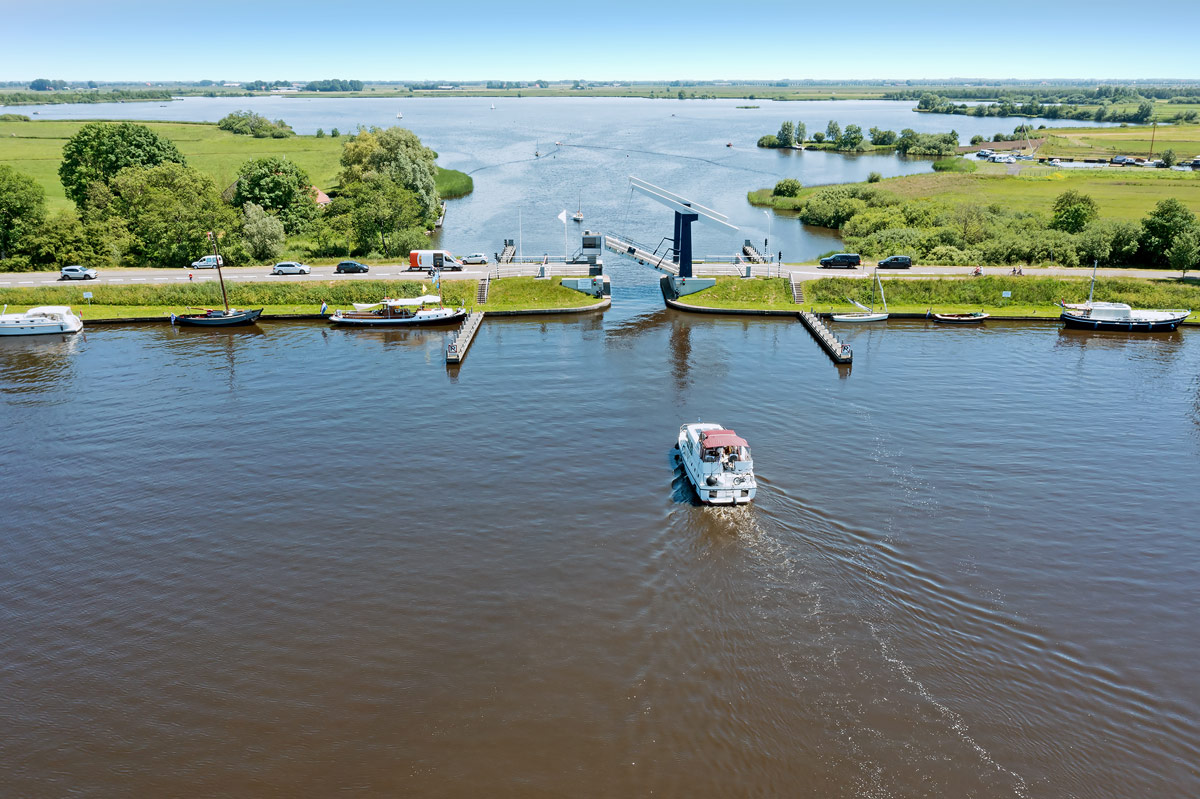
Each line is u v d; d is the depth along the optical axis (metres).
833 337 98.88
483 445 71.38
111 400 82.31
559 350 99.00
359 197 149.62
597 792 36.06
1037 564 53.31
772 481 64.12
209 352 98.19
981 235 142.75
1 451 70.50
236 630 47.25
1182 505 61.03
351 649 45.44
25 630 47.56
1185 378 88.31
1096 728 39.78
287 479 65.31
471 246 157.50
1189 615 48.38
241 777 37.12
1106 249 130.75
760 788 36.25
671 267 123.25
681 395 83.25
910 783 36.44
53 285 117.25
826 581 51.25
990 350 98.62
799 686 42.28
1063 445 71.12
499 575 52.09
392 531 57.50
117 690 42.69
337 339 104.00
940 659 44.38
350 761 37.91
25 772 37.66
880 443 71.25
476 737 39.19
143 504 61.66
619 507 60.56
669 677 43.00
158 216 133.62
